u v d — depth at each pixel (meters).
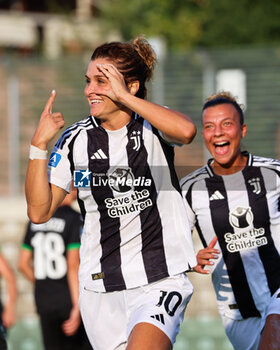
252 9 62.34
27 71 43.62
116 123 13.75
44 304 25.02
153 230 13.88
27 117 43.44
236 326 18.19
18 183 43.12
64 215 25.14
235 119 17.70
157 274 13.81
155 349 12.79
